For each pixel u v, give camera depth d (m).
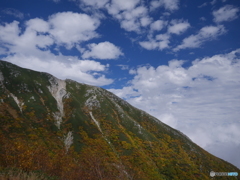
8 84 116.31
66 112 119.12
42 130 86.50
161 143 120.81
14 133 70.88
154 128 146.75
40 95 124.19
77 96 152.75
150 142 116.62
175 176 85.38
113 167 64.69
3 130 69.31
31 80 135.25
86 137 96.25
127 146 97.31
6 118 80.06
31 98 112.88
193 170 99.25
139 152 95.31
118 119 134.62
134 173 68.25
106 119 126.00
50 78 159.00
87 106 139.25
